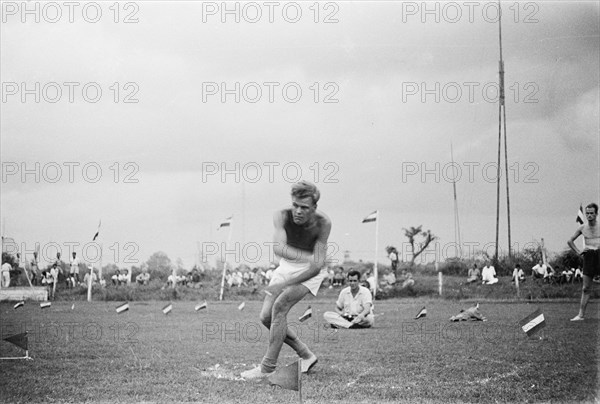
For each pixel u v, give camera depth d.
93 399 4.99
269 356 5.37
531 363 5.55
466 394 5.05
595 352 5.69
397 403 4.91
